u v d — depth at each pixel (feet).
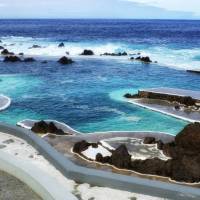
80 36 295.48
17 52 181.78
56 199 18.43
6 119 72.28
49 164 24.18
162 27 488.02
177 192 19.89
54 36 295.07
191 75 122.31
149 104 82.74
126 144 54.60
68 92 95.50
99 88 100.53
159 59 162.30
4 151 26.08
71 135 59.93
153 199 20.10
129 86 103.55
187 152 49.65
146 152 51.08
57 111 77.97
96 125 68.90
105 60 157.79
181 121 71.26
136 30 396.57
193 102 81.82
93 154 48.52
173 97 85.15
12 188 21.03
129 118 73.10
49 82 108.37
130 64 146.72
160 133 61.62
